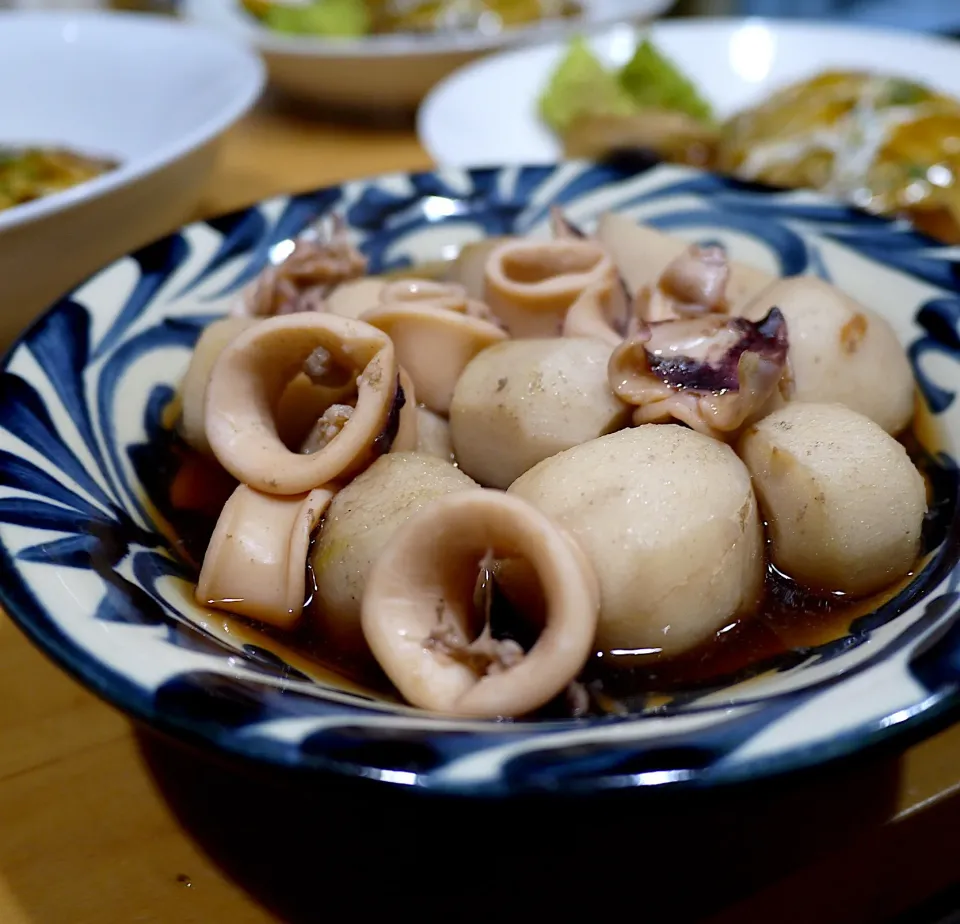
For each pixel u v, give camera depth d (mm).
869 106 369
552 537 162
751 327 205
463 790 128
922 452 223
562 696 165
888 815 179
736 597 186
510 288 243
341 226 274
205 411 205
